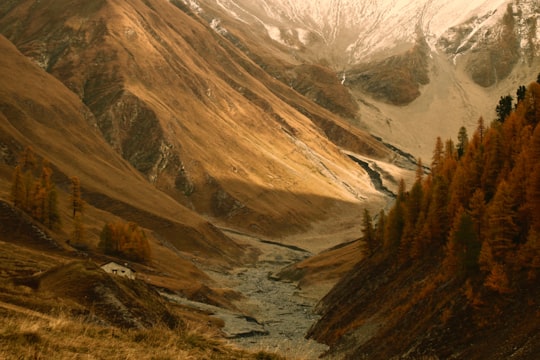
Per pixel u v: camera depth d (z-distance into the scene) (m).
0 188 129.75
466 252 57.50
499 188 58.38
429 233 77.00
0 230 99.94
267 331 85.94
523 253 51.78
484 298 51.81
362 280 88.38
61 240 110.75
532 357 40.56
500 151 75.31
